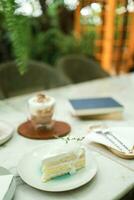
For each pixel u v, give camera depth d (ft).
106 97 2.80
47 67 3.58
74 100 2.64
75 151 1.56
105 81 3.59
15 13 2.21
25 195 1.41
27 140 2.00
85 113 2.38
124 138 1.93
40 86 3.57
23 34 2.43
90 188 1.47
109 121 2.37
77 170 1.58
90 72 4.10
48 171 1.49
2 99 2.88
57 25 5.84
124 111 2.60
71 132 2.14
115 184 1.51
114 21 4.40
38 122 2.11
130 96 3.03
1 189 1.38
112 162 1.73
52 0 2.46
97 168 1.63
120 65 5.45
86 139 1.96
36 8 2.37
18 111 2.53
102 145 1.91
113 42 5.29
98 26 5.30
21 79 3.46
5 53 5.06
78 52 5.74
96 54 5.78
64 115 2.47
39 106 2.05
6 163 1.70
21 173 1.54
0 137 1.94
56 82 3.51
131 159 1.76
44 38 5.60
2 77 3.33
